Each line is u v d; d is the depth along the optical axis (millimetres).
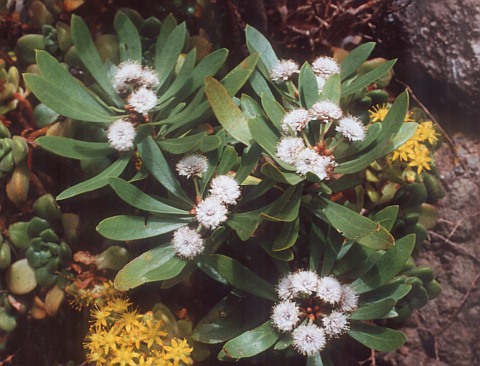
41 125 412
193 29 438
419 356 453
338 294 340
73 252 408
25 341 430
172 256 347
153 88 375
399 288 364
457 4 471
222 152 363
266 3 473
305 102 359
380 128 341
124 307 376
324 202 348
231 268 352
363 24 476
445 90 483
